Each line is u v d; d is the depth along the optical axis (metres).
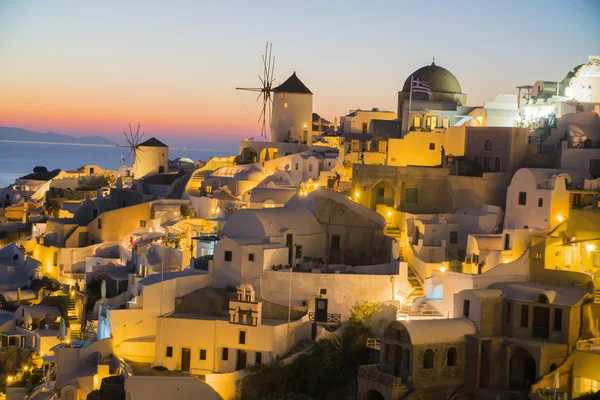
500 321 68.69
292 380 71.31
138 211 112.44
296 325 74.56
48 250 111.06
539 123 93.62
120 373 74.12
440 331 66.31
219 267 79.12
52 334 91.19
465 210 88.06
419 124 105.06
